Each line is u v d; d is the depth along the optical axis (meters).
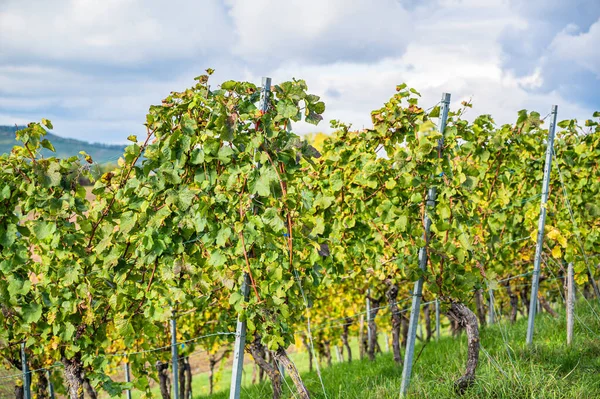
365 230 6.03
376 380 6.31
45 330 4.72
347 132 6.02
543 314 9.38
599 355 5.94
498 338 7.29
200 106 4.25
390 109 5.39
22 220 4.66
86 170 4.36
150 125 4.27
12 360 6.08
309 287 4.67
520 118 6.30
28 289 4.41
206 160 4.24
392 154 5.59
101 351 4.95
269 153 4.20
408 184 5.25
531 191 7.34
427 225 5.33
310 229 4.47
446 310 5.34
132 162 4.30
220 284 5.22
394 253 6.00
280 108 4.12
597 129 6.91
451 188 5.11
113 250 4.49
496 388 4.79
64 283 4.45
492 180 6.71
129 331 4.62
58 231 4.33
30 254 4.84
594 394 4.64
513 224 7.26
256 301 4.20
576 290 10.56
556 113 6.49
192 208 4.31
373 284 8.66
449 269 5.19
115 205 4.54
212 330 8.34
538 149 7.21
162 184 4.30
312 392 6.39
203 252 4.62
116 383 4.90
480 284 5.48
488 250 6.33
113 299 4.54
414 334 5.28
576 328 7.09
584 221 7.00
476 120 6.06
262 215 4.20
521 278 9.57
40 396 7.13
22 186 4.21
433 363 6.50
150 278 4.59
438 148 5.21
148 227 4.34
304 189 4.37
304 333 11.12
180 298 4.50
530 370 5.12
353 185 5.98
